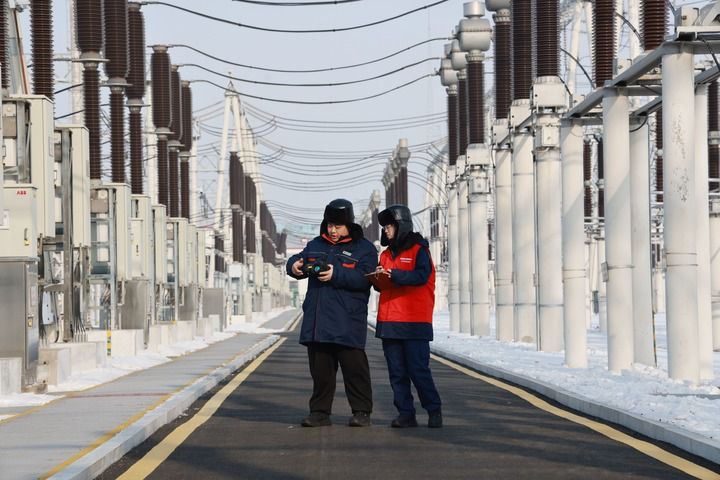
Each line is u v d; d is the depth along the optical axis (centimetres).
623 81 2762
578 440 1540
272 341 5900
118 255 4200
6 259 2350
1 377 2214
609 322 2809
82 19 4088
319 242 1697
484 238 5800
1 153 2367
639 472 1255
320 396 1722
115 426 1639
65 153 3225
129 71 4809
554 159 3872
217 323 7625
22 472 1216
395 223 1678
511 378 2731
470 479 1212
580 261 3138
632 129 3048
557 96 3806
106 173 8294
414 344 1680
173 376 2822
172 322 5384
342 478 1224
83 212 3384
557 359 3484
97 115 4109
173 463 1359
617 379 2420
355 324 1692
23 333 2338
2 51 3056
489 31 5678
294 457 1390
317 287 1698
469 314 6259
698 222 2845
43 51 3331
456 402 2144
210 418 1881
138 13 5041
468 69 5775
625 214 2798
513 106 4509
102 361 3142
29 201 2517
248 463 1346
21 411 1953
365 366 1708
